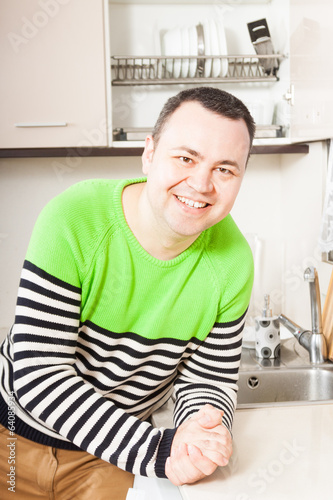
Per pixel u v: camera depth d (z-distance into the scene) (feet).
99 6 5.47
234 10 6.40
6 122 5.58
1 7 5.40
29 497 3.19
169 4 6.33
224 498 2.38
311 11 4.48
